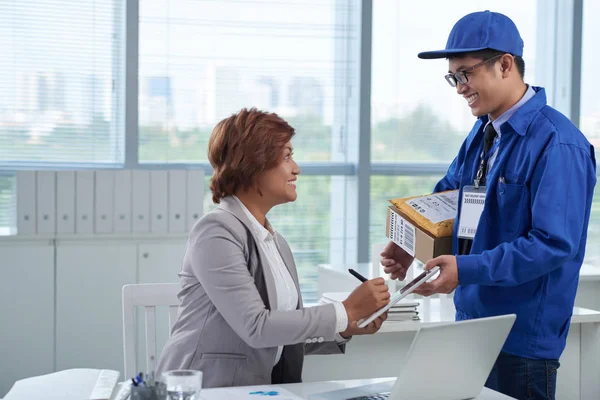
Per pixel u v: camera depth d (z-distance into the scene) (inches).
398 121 201.8
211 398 67.4
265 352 75.0
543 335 81.4
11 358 157.2
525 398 82.1
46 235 157.6
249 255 75.5
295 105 195.6
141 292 90.7
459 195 87.8
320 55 196.5
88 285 160.4
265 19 192.4
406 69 201.5
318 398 67.4
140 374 57.9
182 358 74.6
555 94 209.2
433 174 204.7
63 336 159.6
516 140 82.4
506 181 82.2
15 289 156.7
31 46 176.1
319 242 199.6
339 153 199.3
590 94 207.8
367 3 194.4
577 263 82.5
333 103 198.1
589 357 111.7
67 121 179.0
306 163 196.7
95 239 160.9
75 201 158.7
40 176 156.5
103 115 181.2
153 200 162.9
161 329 163.3
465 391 68.4
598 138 207.8
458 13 203.6
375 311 73.6
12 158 176.4
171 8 185.6
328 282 167.8
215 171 79.0
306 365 110.2
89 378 70.5
